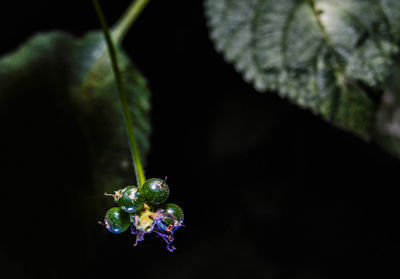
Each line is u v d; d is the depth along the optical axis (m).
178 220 0.20
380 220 0.44
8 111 0.25
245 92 0.40
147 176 0.42
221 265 0.46
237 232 0.47
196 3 0.35
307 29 0.23
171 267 0.46
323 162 0.43
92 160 0.24
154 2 0.35
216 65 0.39
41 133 0.25
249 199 0.46
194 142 0.43
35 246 0.25
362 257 0.44
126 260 0.45
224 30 0.23
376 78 0.23
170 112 0.41
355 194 0.44
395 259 0.43
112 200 0.24
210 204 0.47
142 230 0.19
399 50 0.23
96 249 0.25
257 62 0.23
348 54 0.23
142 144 0.24
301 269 0.45
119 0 0.33
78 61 0.25
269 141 0.42
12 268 0.25
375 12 0.23
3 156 0.24
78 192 0.24
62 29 0.33
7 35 0.32
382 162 0.40
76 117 0.25
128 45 0.36
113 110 0.25
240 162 0.44
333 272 0.44
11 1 0.32
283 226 0.46
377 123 0.24
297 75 0.23
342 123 0.23
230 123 0.41
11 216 0.25
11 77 0.25
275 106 0.40
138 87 0.25
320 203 0.45
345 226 0.45
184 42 0.37
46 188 0.25
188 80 0.39
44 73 0.25
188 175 0.44
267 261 0.46
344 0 0.23
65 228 0.25
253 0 0.24
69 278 0.25
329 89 0.23
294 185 0.45
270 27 0.23
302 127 0.41
